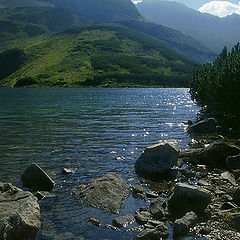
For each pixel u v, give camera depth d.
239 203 11.35
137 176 15.51
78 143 24.12
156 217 10.30
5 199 9.52
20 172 15.80
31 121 38.44
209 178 15.24
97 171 16.22
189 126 34.88
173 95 130.75
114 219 9.98
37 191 12.52
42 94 126.38
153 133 29.95
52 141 24.86
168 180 14.93
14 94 125.25
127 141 25.41
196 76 79.88
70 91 166.50
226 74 54.72
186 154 20.06
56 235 8.96
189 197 10.91
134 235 8.98
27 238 8.23
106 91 169.75
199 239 8.64
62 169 16.12
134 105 69.25
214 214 10.48
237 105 46.78
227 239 8.61
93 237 8.87
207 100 61.47
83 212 10.69
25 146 22.67
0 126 33.56
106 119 41.50
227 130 32.91
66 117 43.44
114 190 12.38
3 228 7.48
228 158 17.42
